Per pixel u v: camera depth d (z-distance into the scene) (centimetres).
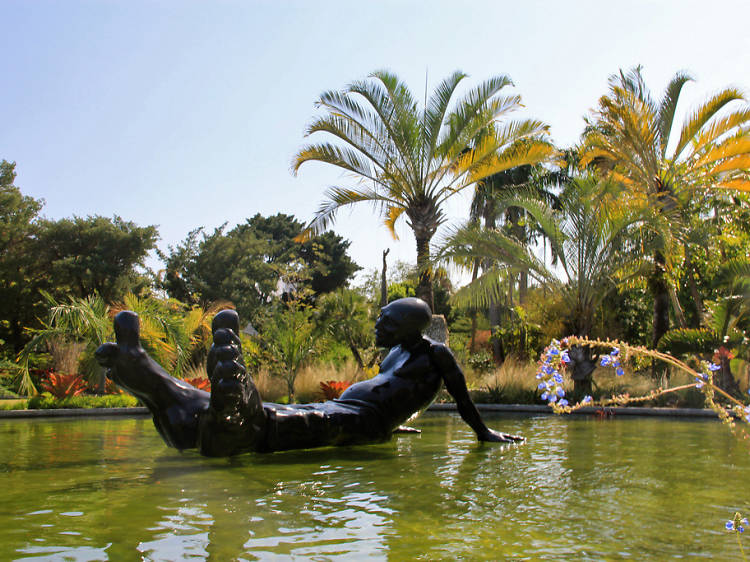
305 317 1529
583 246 1440
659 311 1634
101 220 3522
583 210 1445
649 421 923
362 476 418
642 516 305
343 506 325
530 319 1925
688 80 1669
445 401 1349
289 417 523
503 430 774
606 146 1688
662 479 409
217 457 498
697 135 1647
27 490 368
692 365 1366
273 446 515
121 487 377
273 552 246
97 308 1402
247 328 2875
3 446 596
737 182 1672
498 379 1441
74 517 302
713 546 254
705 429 783
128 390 508
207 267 3753
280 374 1482
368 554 243
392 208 1916
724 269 1347
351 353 1884
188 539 263
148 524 288
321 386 1296
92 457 512
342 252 4725
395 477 414
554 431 761
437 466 462
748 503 334
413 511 316
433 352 614
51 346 1716
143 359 505
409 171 1661
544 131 1645
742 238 1728
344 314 1786
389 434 603
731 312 1331
